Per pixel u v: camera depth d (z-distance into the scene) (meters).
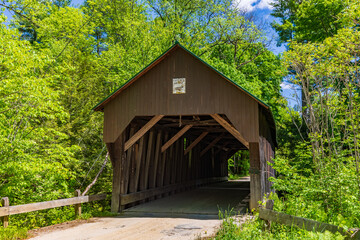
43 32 16.36
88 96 13.90
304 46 9.48
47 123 11.63
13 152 8.83
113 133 9.38
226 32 23.77
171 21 22.62
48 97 8.96
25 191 9.84
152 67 9.42
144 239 5.97
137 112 9.34
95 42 21.02
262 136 9.63
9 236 5.85
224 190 15.48
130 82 9.37
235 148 23.19
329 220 5.86
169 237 6.11
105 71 16.81
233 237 5.58
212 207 9.85
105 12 21.17
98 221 7.92
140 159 10.67
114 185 9.30
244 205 9.95
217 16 23.95
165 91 9.26
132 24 18.17
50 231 6.72
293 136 17.81
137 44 17.14
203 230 6.68
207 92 9.01
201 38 22.36
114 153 9.48
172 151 13.65
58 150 9.82
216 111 8.87
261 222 6.06
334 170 6.82
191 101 9.06
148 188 11.38
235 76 20.03
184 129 12.08
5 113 8.91
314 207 6.05
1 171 8.30
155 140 12.05
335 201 6.34
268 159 12.11
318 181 6.62
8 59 8.02
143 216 8.60
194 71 9.18
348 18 8.24
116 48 17.67
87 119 13.57
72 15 15.90
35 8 9.83
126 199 9.44
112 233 6.52
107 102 9.59
